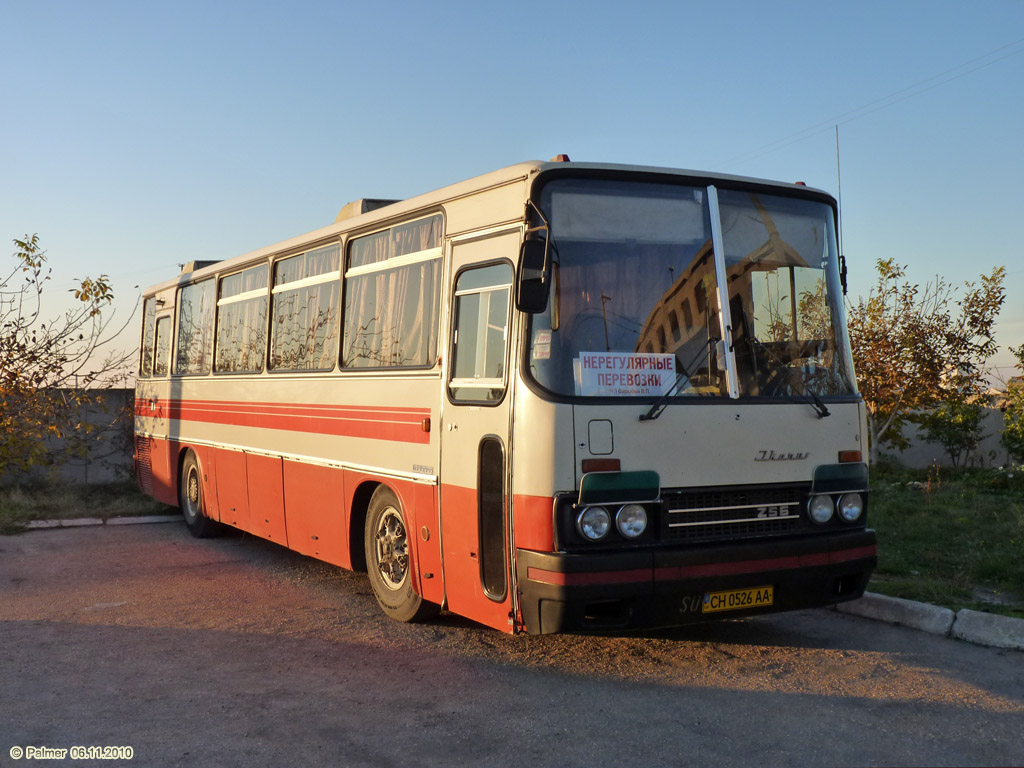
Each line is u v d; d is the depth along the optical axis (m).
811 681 5.97
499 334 6.19
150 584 9.27
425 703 5.66
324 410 8.68
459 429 6.55
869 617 7.56
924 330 19.72
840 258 6.80
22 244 14.40
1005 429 18.98
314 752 4.89
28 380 14.57
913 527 10.80
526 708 5.55
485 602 6.25
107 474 17.33
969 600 7.58
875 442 20.88
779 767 4.62
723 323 6.14
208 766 4.71
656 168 6.21
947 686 5.83
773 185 6.55
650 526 5.80
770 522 6.16
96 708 5.58
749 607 5.99
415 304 7.33
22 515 13.76
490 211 6.41
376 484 7.93
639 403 5.82
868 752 4.79
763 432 6.14
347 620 7.77
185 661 6.57
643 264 6.05
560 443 5.64
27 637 7.21
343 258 8.53
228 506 11.04
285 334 9.69
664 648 6.80
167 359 13.48
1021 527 10.47
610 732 5.14
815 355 6.52
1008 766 4.60
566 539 5.62
